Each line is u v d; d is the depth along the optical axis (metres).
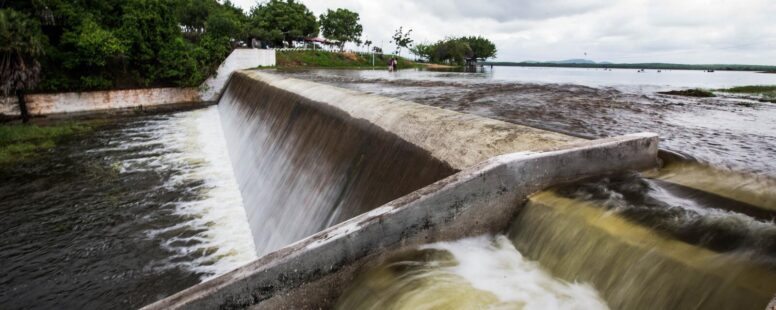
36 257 12.06
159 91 39.59
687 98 20.58
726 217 5.45
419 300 5.23
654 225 5.36
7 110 31.48
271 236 12.46
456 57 126.88
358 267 5.89
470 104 17.88
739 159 8.50
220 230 13.74
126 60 37.78
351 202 10.57
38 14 32.91
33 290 10.64
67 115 33.38
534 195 6.80
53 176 18.66
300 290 5.56
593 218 5.73
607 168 7.45
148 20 37.78
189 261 11.86
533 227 6.33
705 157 8.60
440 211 6.21
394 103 13.38
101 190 17.12
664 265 4.64
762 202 6.09
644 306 4.61
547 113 15.20
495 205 6.58
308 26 89.31
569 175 7.09
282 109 20.17
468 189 6.28
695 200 6.18
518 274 5.67
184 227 13.84
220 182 18.44
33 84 28.03
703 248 4.76
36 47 27.14
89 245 12.73
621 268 4.99
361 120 12.77
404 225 6.03
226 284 5.11
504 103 18.23
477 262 5.98
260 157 18.45
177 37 40.66
